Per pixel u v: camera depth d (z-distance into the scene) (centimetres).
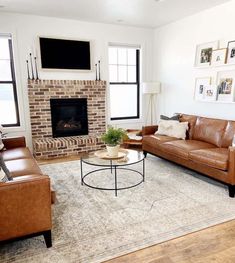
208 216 239
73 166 402
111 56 531
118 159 307
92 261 179
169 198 279
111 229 219
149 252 188
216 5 389
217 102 406
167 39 513
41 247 196
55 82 464
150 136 427
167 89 529
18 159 291
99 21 482
